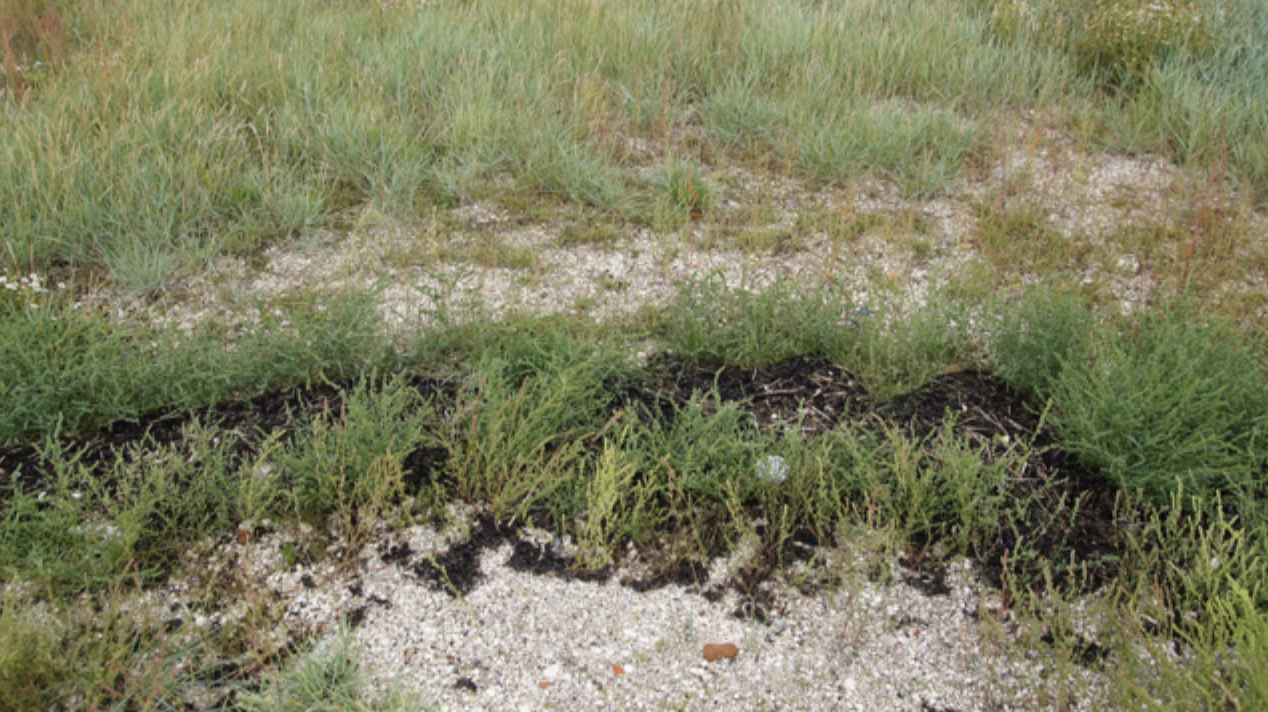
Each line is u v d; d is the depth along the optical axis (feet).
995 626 9.27
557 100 20.13
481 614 9.61
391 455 10.62
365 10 24.16
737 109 19.95
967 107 21.35
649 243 16.31
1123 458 10.52
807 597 9.91
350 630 9.36
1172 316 12.73
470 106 18.35
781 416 12.10
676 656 9.29
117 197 15.60
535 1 23.71
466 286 14.76
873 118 19.36
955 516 10.61
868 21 23.47
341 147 17.56
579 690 8.91
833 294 14.05
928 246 16.17
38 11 23.47
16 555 9.55
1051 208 17.40
